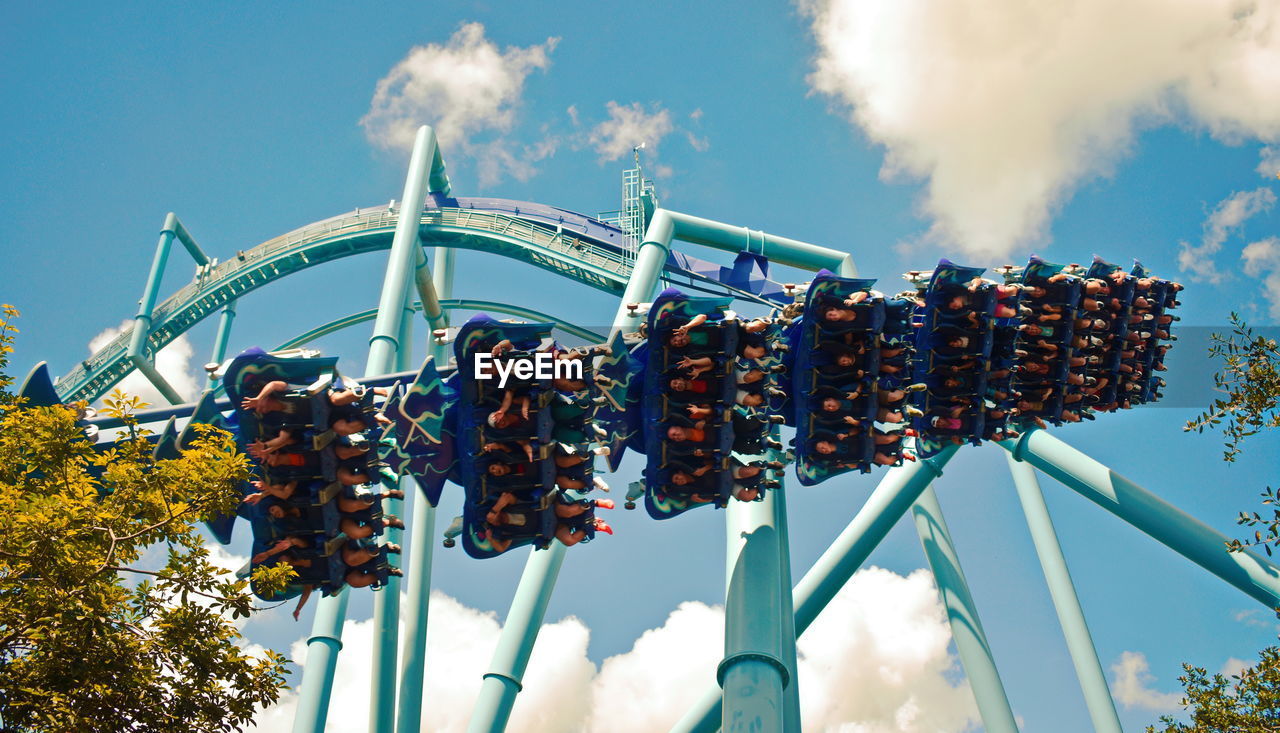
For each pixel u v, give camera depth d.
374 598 22.02
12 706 9.99
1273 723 15.54
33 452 11.55
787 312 16.97
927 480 21.36
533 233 32.59
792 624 17.00
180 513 11.53
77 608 10.48
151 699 10.79
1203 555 18.81
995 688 22.89
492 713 19.86
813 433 17.47
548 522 15.48
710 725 20.20
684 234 24.52
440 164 33.22
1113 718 23.00
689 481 16.70
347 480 14.34
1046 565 25.80
